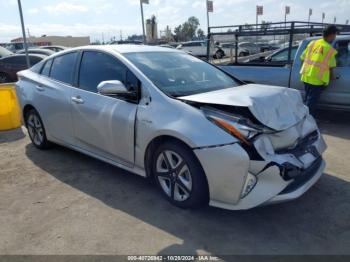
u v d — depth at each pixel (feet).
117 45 14.88
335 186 13.12
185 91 12.26
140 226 10.76
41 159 16.78
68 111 14.80
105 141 13.41
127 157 12.73
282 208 11.58
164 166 11.94
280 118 10.79
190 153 10.67
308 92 21.67
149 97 11.88
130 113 12.15
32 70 18.01
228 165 9.87
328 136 19.94
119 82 12.08
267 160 9.76
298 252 9.40
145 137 11.66
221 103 10.54
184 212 11.44
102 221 11.09
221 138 9.98
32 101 16.92
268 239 9.98
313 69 20.99
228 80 14.58
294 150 10.84
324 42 20.72
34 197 12.88
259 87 13.16
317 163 11.89
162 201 12.21
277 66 24.75
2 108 22.33
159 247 9.74
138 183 13.74
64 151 17.80
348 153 16.88
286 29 25.54
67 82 15.25
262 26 27.32
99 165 15.72
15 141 20.12
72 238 10.24
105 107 13.07
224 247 9.68
